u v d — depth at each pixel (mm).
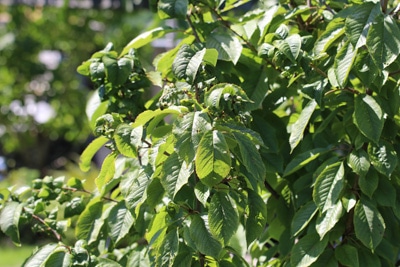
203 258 2557
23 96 11070
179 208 2609
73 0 9867
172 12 2902
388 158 2695
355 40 2525
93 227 3031
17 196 3148
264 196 3363
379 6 2555
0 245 10406
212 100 2318
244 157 2270
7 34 10742
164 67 3152
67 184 3244
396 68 2811
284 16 3105
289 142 2875
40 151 12414
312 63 2695
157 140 2568
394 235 3061
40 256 2686
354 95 2822
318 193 2715
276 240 3590
